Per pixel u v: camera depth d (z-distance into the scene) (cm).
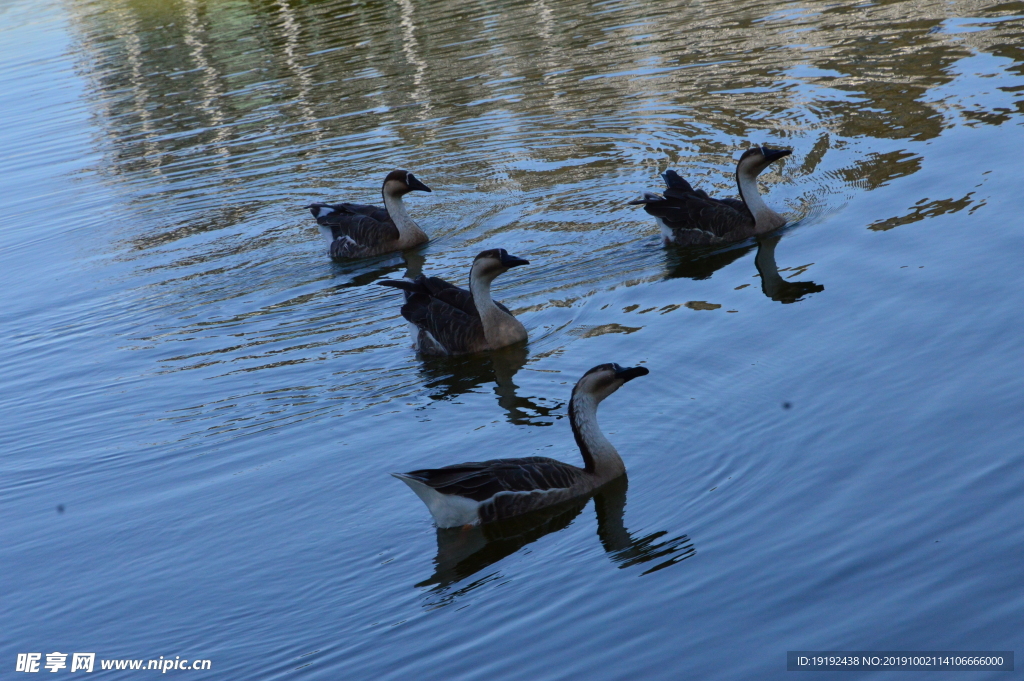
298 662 896
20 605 1040
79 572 1087
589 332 1525
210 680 888
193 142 2938
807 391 1222
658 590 923
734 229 1786
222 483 1230
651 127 2477
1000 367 1182
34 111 3462
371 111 2953
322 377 1506
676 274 1697
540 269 1816
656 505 1071
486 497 1069
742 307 1504
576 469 1130
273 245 2144
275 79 3406
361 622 942
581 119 2617
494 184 2295
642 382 1333
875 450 1081
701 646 844
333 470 1222
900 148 2014
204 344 1688
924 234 1602
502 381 1420
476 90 2984
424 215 2194
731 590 908
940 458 1045
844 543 945
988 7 2867
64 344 1759
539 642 877
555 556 1005
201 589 1029
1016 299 1316
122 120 3241
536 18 3684
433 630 912
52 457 1362
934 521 952
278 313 1788
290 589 1007
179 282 1995
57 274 2125
